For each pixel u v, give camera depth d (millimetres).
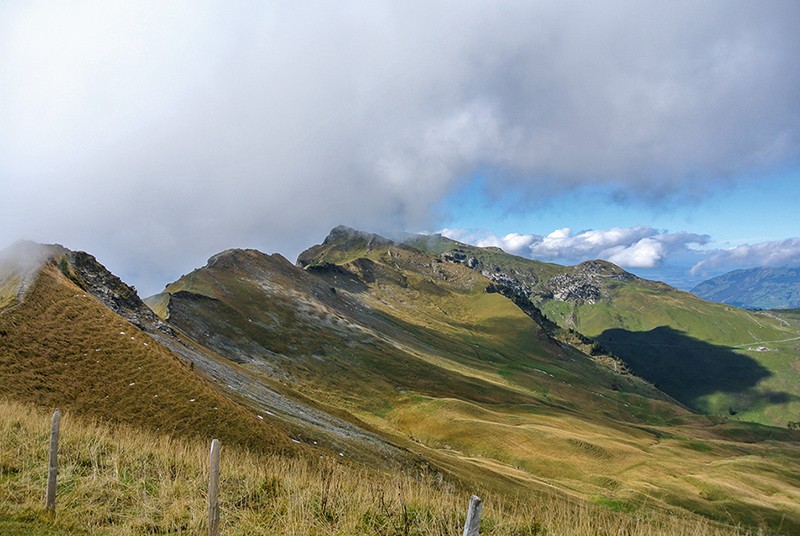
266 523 13602
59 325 55656
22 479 14945
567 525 13648
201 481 16031
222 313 162500
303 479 16812
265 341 157875
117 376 51031
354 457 61469
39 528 12508
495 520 14297
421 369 175375
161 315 136500
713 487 93750
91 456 17344
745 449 163000
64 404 43594
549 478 95812
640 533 13125
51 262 75438
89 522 13195
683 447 156625
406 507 14531
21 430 18875
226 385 73688
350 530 13047
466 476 71125
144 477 16156
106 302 80938
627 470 103812
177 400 50188
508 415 141000
